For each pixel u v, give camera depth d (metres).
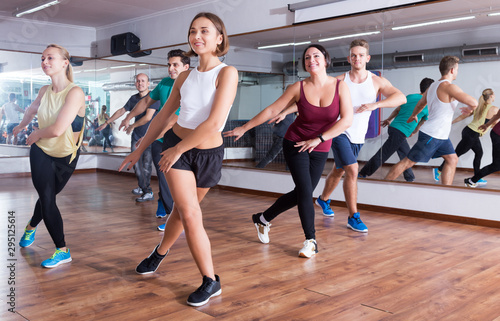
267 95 5.32
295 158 2.88
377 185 4.46
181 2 5.93
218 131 1.95
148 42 6.58
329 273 2.51
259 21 5.42
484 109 3.80
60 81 2.28
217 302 2.06
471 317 1.92
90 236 3.27
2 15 5.87
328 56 2.83
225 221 3.88
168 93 3.45
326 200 4.18
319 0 4.81
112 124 6.61
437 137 4.06
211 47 1.94
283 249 3.00
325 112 2.79
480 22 3.79
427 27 4.09
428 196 4.14
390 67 4.34
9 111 4.92
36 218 2.83
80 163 6.87
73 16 6.45
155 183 6.11
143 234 3.35
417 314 1.95
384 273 2.52
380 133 4.42
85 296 2.10
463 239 3.35
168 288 2.23
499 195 3.74
